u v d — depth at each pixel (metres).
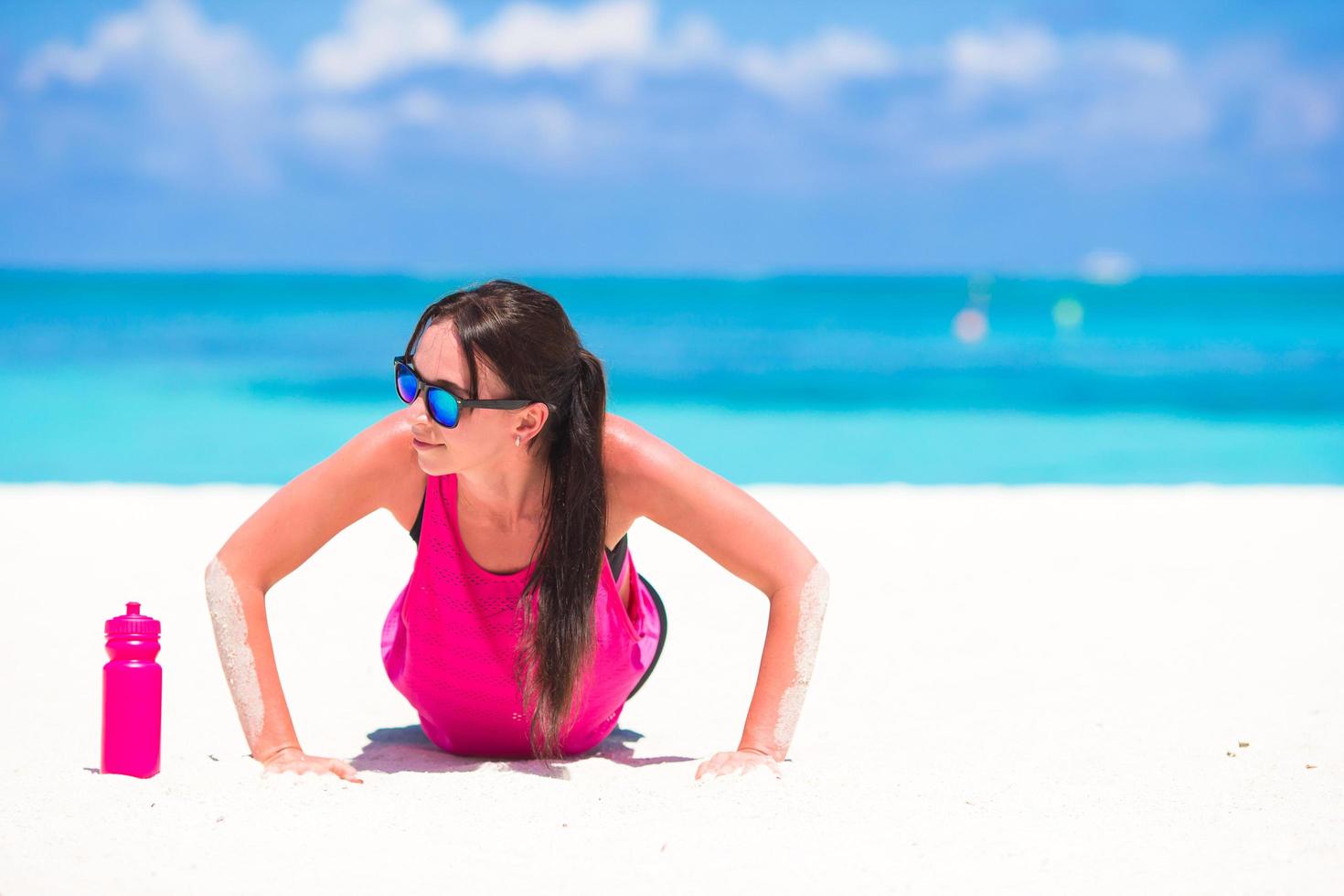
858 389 24.94
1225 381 25.67
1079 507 8.84
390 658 3.61
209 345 31.42
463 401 2.89
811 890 2.45
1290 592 6.14
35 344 31.23
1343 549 7.29
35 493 9.10
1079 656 4.96
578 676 3.21
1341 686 4.45
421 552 3.22
